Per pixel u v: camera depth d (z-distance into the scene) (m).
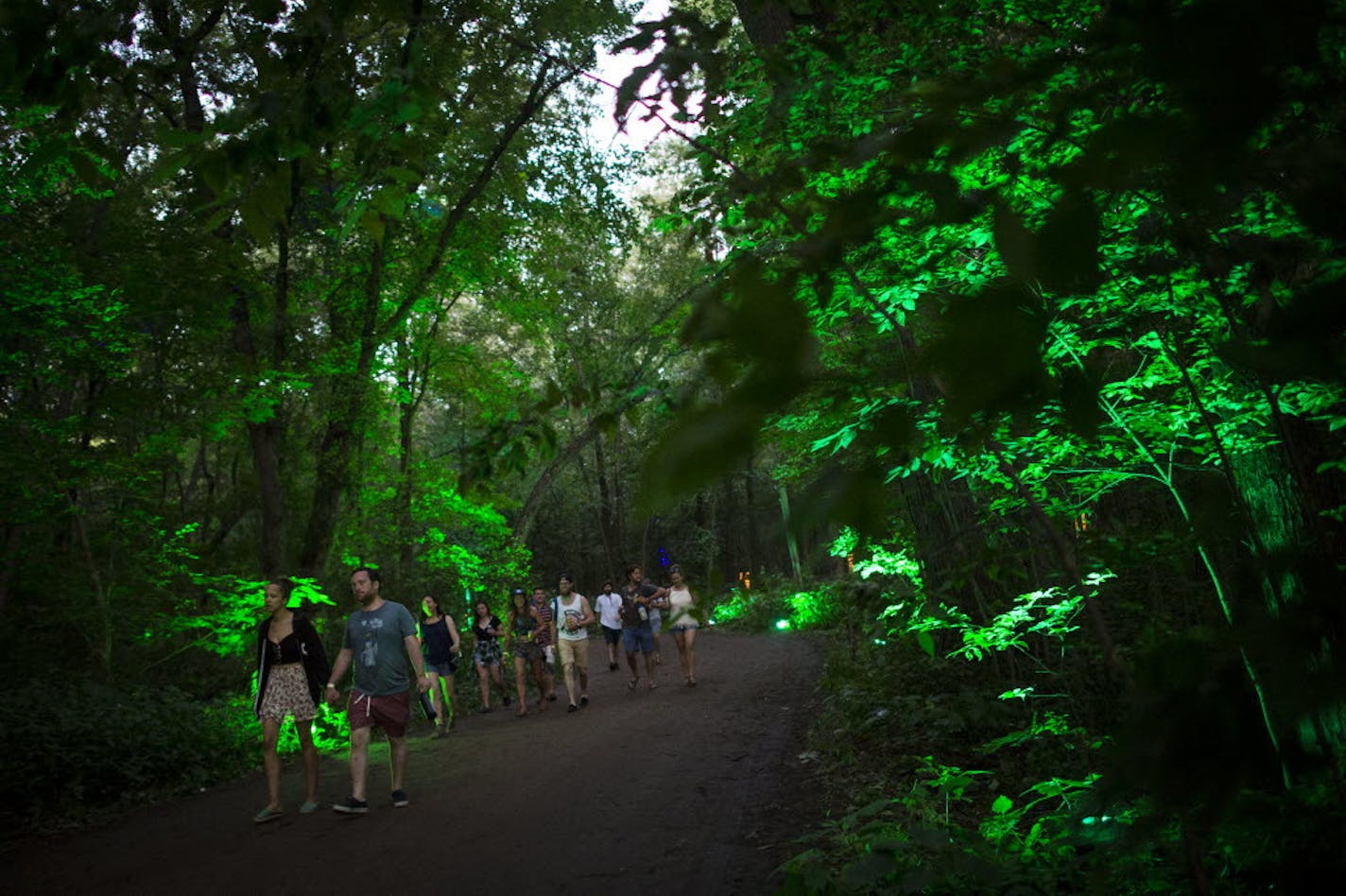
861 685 8.53
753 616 25.28
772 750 8.09
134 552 11.48
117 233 10.58
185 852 6.38
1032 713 5.99
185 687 13.86
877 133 0.55
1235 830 1.37
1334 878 0.61
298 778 9.11
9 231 9.01
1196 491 0.78
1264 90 0.43
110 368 10.79
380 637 7.16
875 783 6.05
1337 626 0.44
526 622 12.97
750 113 2.79
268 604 7.25
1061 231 0.44
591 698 13.51
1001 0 3.21
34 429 10.59
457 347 18.62
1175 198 0.46
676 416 0.44
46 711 8.87
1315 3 0.42
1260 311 0.55
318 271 15.86
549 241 17.56
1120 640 4.82
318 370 13.83
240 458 23.72
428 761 9.30
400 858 5.71
